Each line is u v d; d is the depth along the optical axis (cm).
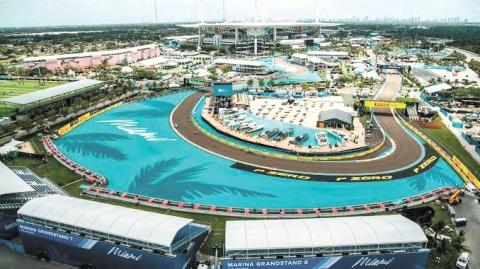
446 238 5378
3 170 6494
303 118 11981
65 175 7738
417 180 7638
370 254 4466
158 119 11875
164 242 4431
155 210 6412
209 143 9781
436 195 6850
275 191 7181
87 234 4794
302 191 7181
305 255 4447
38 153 8775
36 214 5006
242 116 12056
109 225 4731
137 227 4666
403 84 17475
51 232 4916
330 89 16450
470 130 10806
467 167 8256
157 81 17900
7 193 5719
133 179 7650
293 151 9075
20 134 10081
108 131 10638
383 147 9569
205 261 5031
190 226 5419
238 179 7681
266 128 10988
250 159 8725
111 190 6975
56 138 9925
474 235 5678
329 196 6994
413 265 4569
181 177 7769
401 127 11256
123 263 4684
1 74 19638
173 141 9894
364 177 7775
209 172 8006
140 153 9031
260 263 4388
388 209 6425
